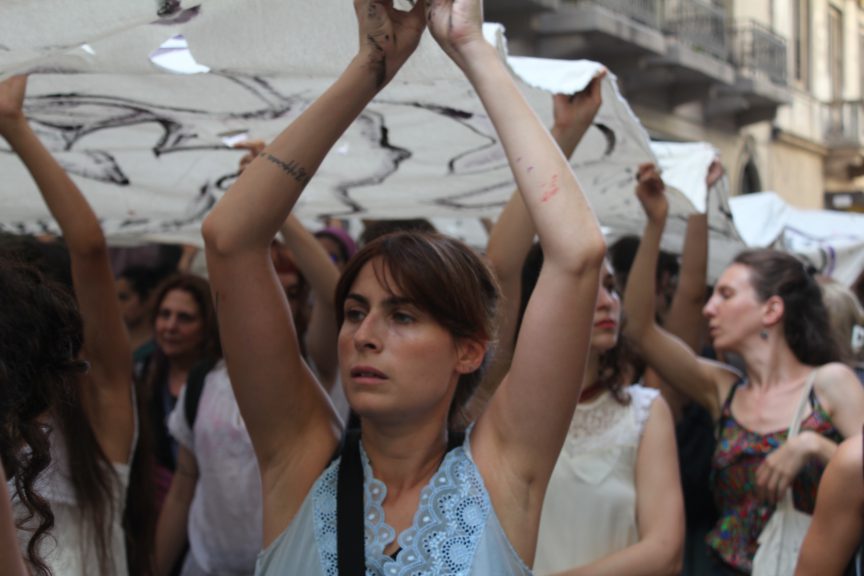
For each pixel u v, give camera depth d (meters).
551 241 1.81
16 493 1.80
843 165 22.48
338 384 3.68
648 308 3.47
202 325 4.11
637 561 2.59
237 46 2.14
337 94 1.86
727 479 3.29
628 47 13.52
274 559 1.84
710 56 15.81
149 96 2.58
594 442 2.78
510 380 1.86
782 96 17.95
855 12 24.19
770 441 3.19
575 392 1.84
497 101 1.86
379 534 1.78
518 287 2.72
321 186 3.46
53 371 1.77
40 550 2.25
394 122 2.81
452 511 1.78
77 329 1.84
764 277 3.33
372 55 1.87
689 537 3.60
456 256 1.86
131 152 3.10
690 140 16.62
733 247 5.53
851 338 4.06
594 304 1.82
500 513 1.81
